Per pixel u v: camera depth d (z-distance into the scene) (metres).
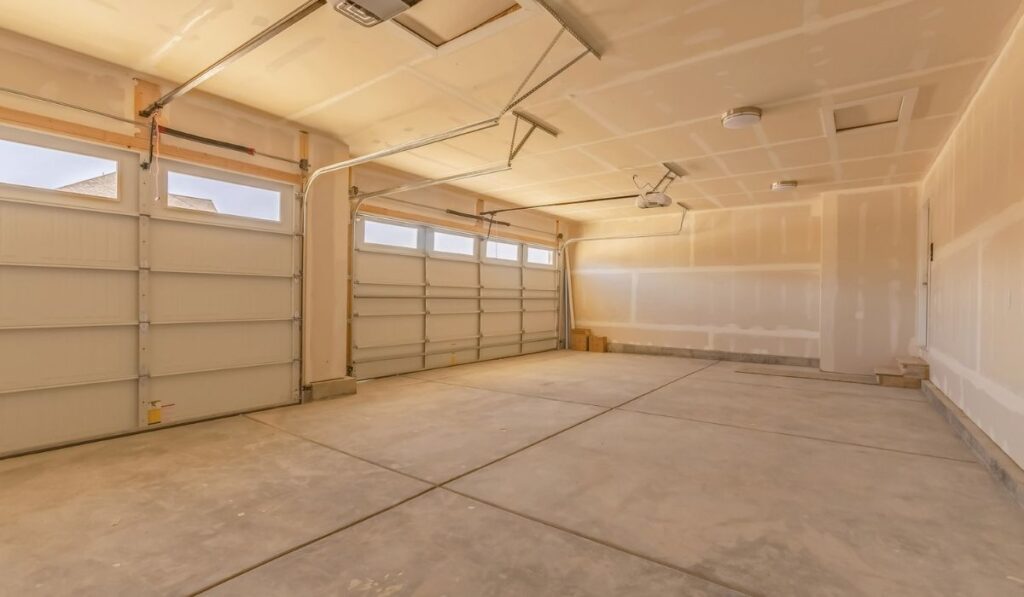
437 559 1.99
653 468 3.06
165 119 3.89
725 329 8.42
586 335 9.74
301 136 4.86
